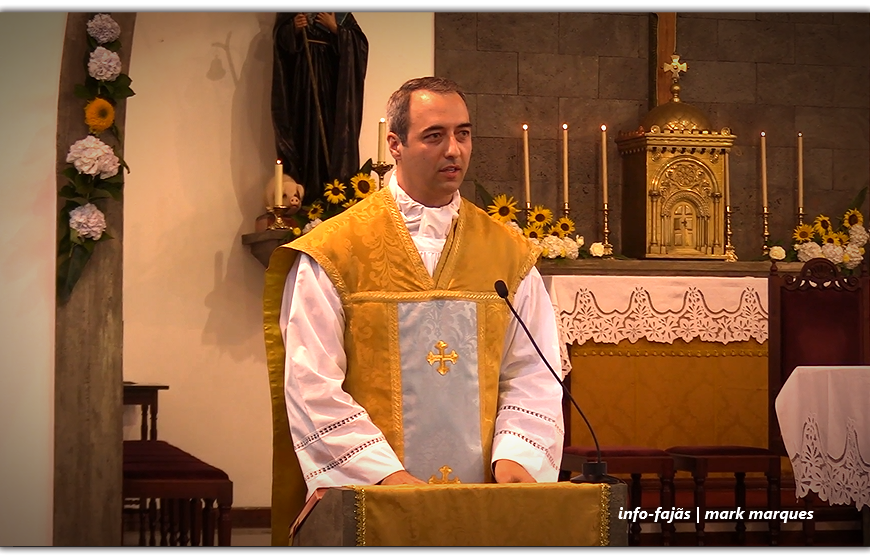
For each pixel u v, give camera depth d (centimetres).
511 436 517
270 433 1272
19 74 684
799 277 1038
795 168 1466
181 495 781
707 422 1255
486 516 419
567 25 1412
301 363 504
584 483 439
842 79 1484
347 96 1245
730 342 1259
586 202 1416
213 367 1258
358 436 488
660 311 1222
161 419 1241
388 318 524
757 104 1462
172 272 1251
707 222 1369
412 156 531
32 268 686
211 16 1266
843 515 1198
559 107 1409
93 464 694
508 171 1392
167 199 1252
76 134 697
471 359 528
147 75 1247
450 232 543
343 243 528
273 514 520
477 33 1384
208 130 1263
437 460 517
